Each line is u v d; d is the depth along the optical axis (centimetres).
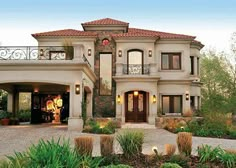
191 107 2603
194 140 1412
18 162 542
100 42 2530
